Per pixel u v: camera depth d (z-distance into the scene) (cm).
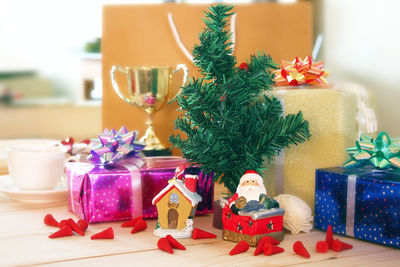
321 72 80
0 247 67
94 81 223
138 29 99
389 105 98
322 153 77
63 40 226
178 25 98
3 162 102
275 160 79
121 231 73
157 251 66
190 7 99
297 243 66
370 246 68
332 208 73
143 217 79
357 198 70
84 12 223
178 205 71
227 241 70
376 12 99
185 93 70
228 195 77
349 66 105
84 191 76
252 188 69
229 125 69
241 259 64
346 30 105
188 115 72
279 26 101
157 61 99
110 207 77
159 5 99
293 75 80
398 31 95
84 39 224
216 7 71
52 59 226
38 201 83
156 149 93
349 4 104
